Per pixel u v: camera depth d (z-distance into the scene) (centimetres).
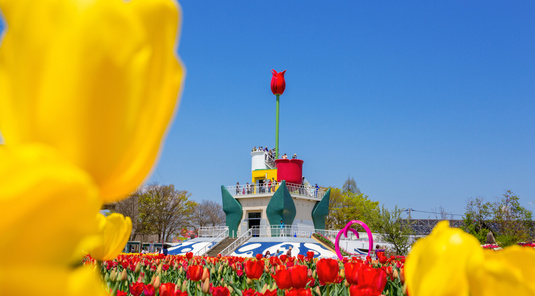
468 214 3484
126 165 47
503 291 41
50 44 42
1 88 43
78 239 34
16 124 43
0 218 31
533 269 40
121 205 4300
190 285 427
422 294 47
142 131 47
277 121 4478
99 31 43
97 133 44
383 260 767
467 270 43
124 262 645
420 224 3644
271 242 3450
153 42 48
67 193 33
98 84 43
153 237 5653
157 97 48
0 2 44
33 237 32
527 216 3288
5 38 44
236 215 4009
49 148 40
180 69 52
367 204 5950
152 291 306
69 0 43
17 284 32
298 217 4031
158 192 5322
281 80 4497
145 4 47
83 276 34
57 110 42
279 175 4219
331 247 3391
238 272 515
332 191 6244
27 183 31
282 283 260
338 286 390
